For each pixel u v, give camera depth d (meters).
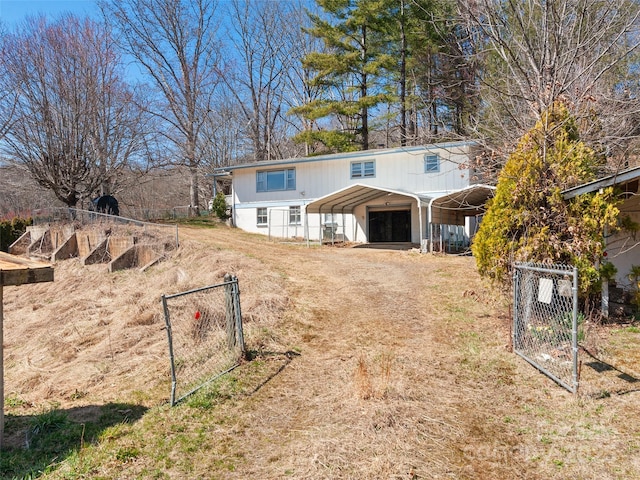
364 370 4.61
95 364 6.37
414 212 19.70
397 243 19.92
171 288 9.82
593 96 7.45
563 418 3.88
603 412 3.93
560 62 8.50
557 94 7.55
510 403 4.25
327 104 25.22
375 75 25.34
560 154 6.45
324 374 5.12
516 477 3.08
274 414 4.19
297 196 22.25
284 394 4.63
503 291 6.89
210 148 35.41
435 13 14.84
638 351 5.37
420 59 21.86
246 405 4.40
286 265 12.10
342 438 3.62
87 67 20.53
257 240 19.58
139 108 25.31
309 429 3.84
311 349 6.04
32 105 18.86
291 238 21.72
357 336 6.53
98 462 3.40
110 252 14.69
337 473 3.14
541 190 6.40
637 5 8.82
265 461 3.38
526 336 5.62
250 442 3.68
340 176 21.12
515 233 6.57
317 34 24.89
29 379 6.15
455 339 6.27
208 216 28.33
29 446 3.88
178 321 7.51
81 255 16.16
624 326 6.41
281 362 5.54
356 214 21.12
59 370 6.43
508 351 5.68
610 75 9.59
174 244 14.24
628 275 7.21
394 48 24.86
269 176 23.06
